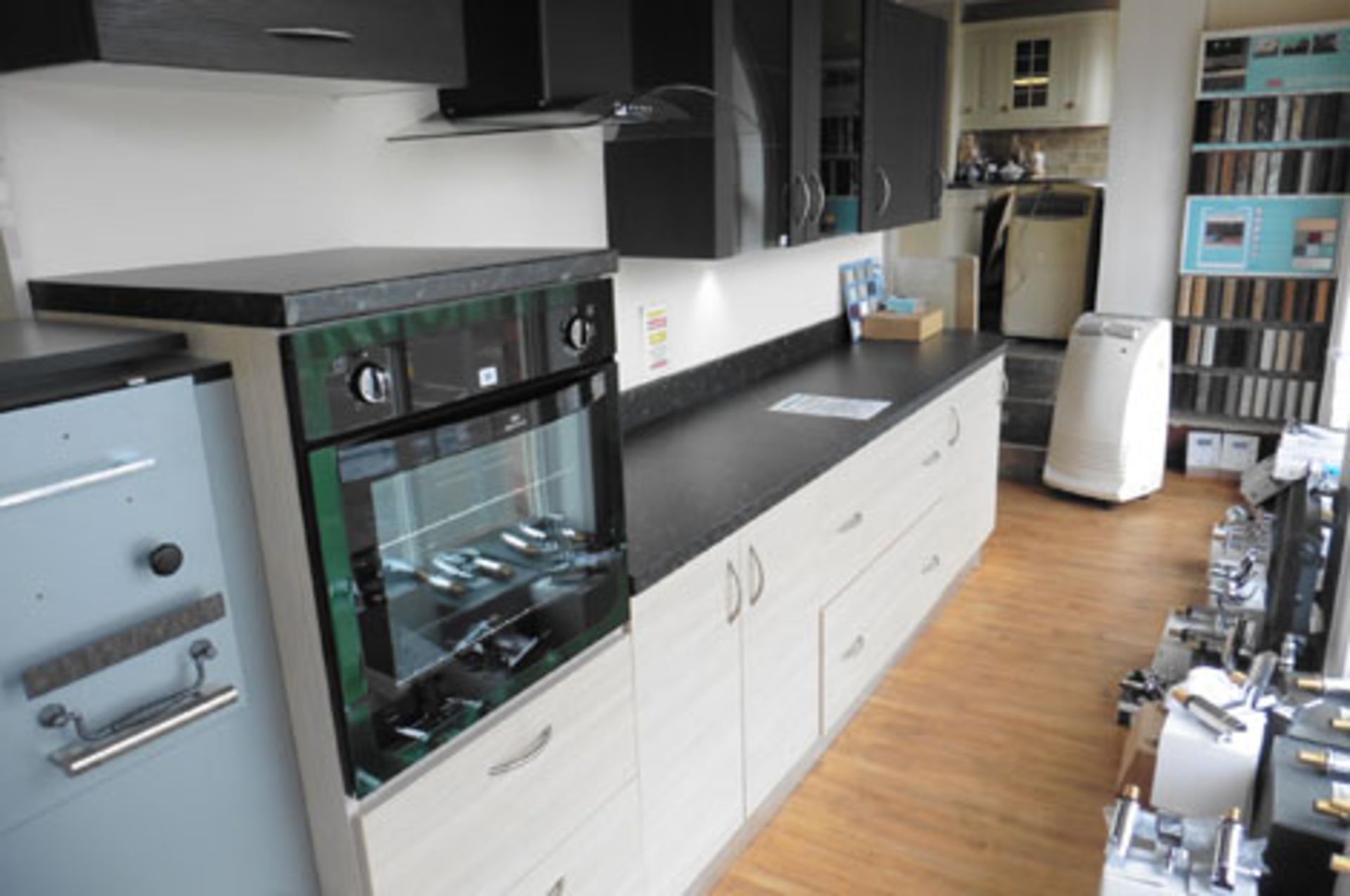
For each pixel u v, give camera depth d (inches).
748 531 83.0
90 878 43.1
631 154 98.5
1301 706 79.2
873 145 121.3
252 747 49.7
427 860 54.7
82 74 51.3
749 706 87.6
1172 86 186.1
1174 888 63.2
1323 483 108.7
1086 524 173.8
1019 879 88.0
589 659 65.7
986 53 232.4
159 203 61.8
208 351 47.0
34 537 39.2
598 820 68.7
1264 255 183.0
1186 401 195.9
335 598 47.2
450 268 52.0
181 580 44.9
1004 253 223.6
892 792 100.6
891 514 113.7
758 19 97.7
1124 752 100.9
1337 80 170.7
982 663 126.0
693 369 120.3
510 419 55.5
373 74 56.5
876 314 158.1
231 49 49.3
